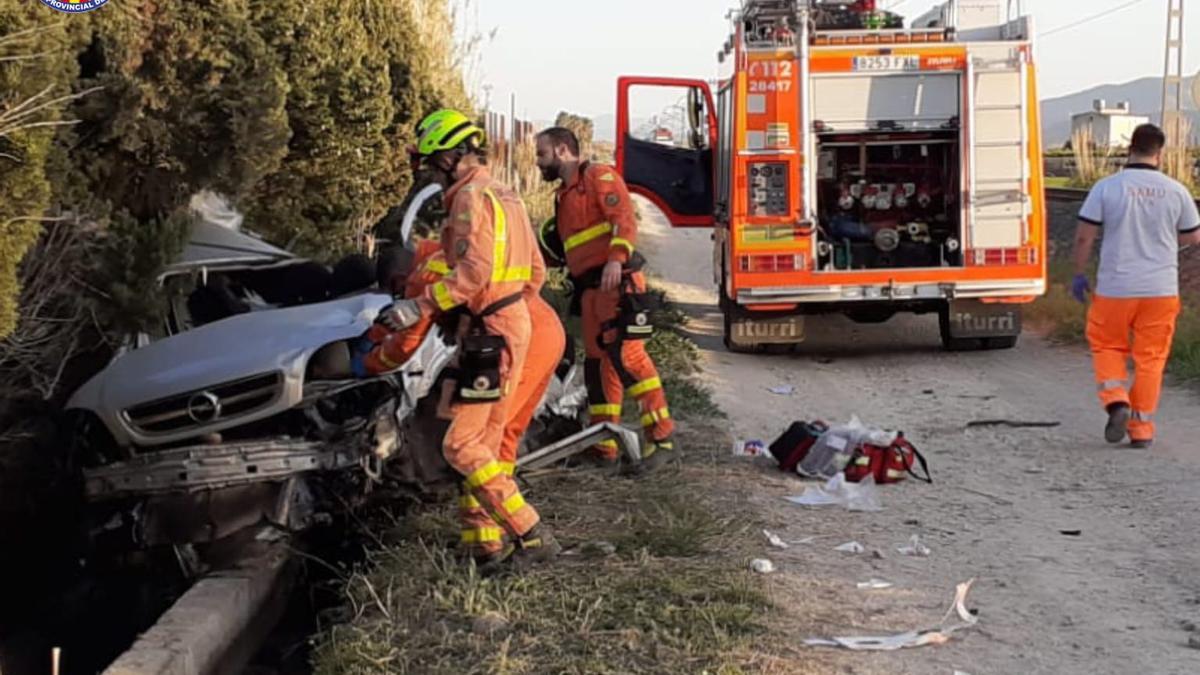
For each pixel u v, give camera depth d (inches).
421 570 221.5
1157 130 327.6
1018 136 480.1
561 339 246.7
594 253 288.8
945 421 370.0
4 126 207.8
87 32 258.4
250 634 227.3
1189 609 209.6
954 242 488.1
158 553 249.3
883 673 182.7
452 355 255.8
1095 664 187.2
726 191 510.6
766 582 220.4
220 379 236.7
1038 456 321.1
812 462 295.1
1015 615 207.3
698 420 364.8
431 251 252.5
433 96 560.7
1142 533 252.5
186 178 318.0
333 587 247.4
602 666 180.5
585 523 251.9
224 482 233.1
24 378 270.8
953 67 479.8
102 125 285.3
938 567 232.5
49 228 262.8
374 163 482.3
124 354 261.9
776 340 506.3
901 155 505.0
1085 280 335.9
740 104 478.9
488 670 179.6
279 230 446.0
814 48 478.9
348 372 243.9
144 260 269.4
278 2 417.4
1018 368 466.6
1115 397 324.8
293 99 430.3
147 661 186.9
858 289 482.9
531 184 960.3
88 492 237.6
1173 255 322.7
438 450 253.9
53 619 257.3
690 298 720.3
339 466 238.8
